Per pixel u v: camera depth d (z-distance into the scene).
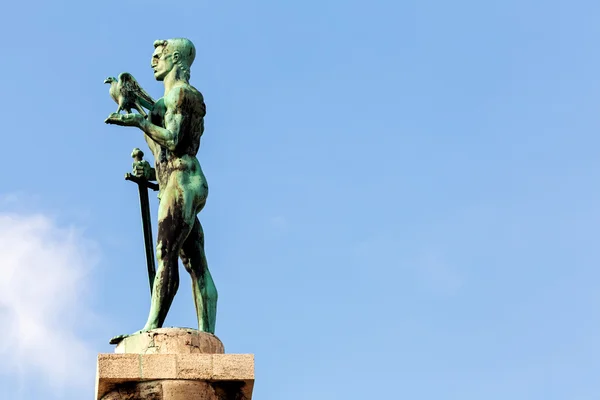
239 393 21.77
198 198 23.39
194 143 23.86
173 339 21.89
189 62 24.55
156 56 24.48
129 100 24.17
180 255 23.52
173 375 21.31
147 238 24.17
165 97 23.94
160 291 22.56
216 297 23.50
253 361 21.61
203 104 24.05
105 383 21.23
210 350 22.12
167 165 23.59
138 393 21.33
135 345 21.95
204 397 21.33
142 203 24.36
